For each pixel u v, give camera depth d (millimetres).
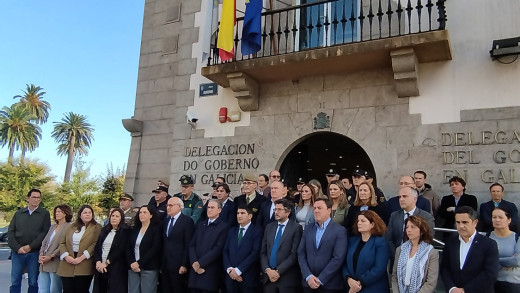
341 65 8234
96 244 6578
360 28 8086
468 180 7301
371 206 5512
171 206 6410
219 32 8750
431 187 7402
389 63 8070
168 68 10977
